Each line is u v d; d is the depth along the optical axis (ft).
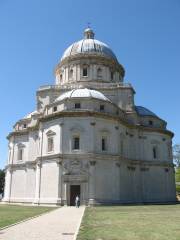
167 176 202.90
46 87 201.16
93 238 46.52
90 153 156.76
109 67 219.82
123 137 181.57
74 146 161.17
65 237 48.62
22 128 220.23
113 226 61.62
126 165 178.40
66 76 219.41
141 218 79.82
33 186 188.44
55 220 76.69
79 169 155.74
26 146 210.38
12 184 208.74
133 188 182.19
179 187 326.44
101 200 153.58
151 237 47.34
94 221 72.23
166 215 89.86
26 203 187.52
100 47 228.84
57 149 161.99
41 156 168.76
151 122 209.97
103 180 157.69
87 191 152.35
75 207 139.23
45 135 172.24
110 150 165.27
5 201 205.57
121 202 161.27
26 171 196.95
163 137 209.46
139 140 197.88
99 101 172.04
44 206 149.89
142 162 193.77
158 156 202.69
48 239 46.52
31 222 71.20
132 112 194.39
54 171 159.43
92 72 213.05
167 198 198.18
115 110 178.40
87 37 248.73
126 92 197.16
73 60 218.38
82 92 177.17
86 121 163.32
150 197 190.19
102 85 202.08
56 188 155.33
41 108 195.72
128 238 46.42
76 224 67.62
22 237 48.03
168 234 50.47
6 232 53.47
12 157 215.10
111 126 170.19
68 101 169.37
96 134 163.02
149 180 193.26
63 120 164.76
